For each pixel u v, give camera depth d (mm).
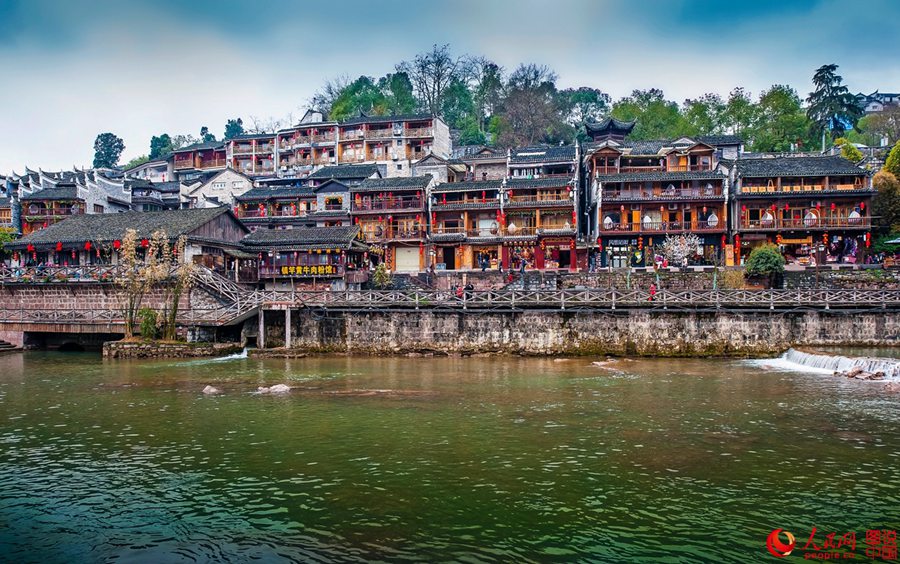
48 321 49812
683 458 20406
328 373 37875
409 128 104000
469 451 21344
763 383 32969
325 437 23250
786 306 42844
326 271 60594
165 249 50031
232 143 113125
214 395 31156
